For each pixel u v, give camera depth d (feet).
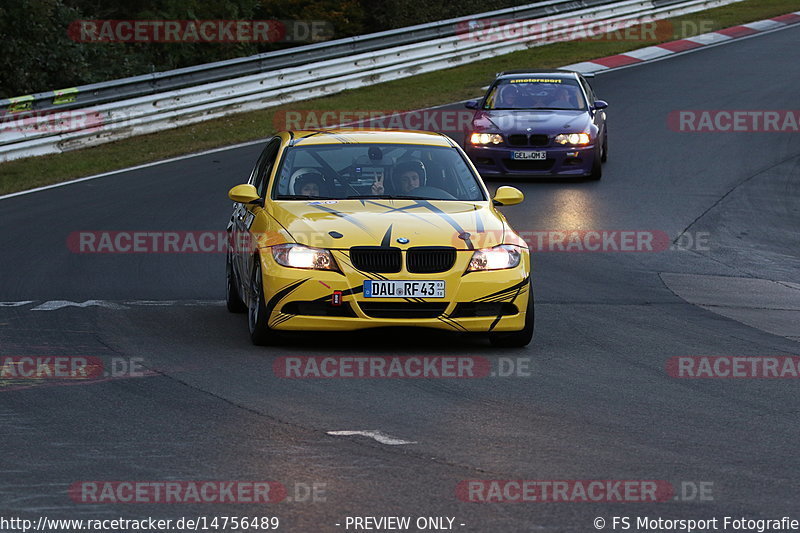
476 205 106.11
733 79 335.06
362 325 95.91
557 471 65.16
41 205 192.34
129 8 433.89
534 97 227.61
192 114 281.33
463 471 64.80
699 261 158.40
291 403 80.18
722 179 220.64
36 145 242.78
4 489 61.11
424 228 98.89
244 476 63.52
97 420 75.20
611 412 79.10
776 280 148.15
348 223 99.19
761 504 59.98
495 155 216.33
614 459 67.72
